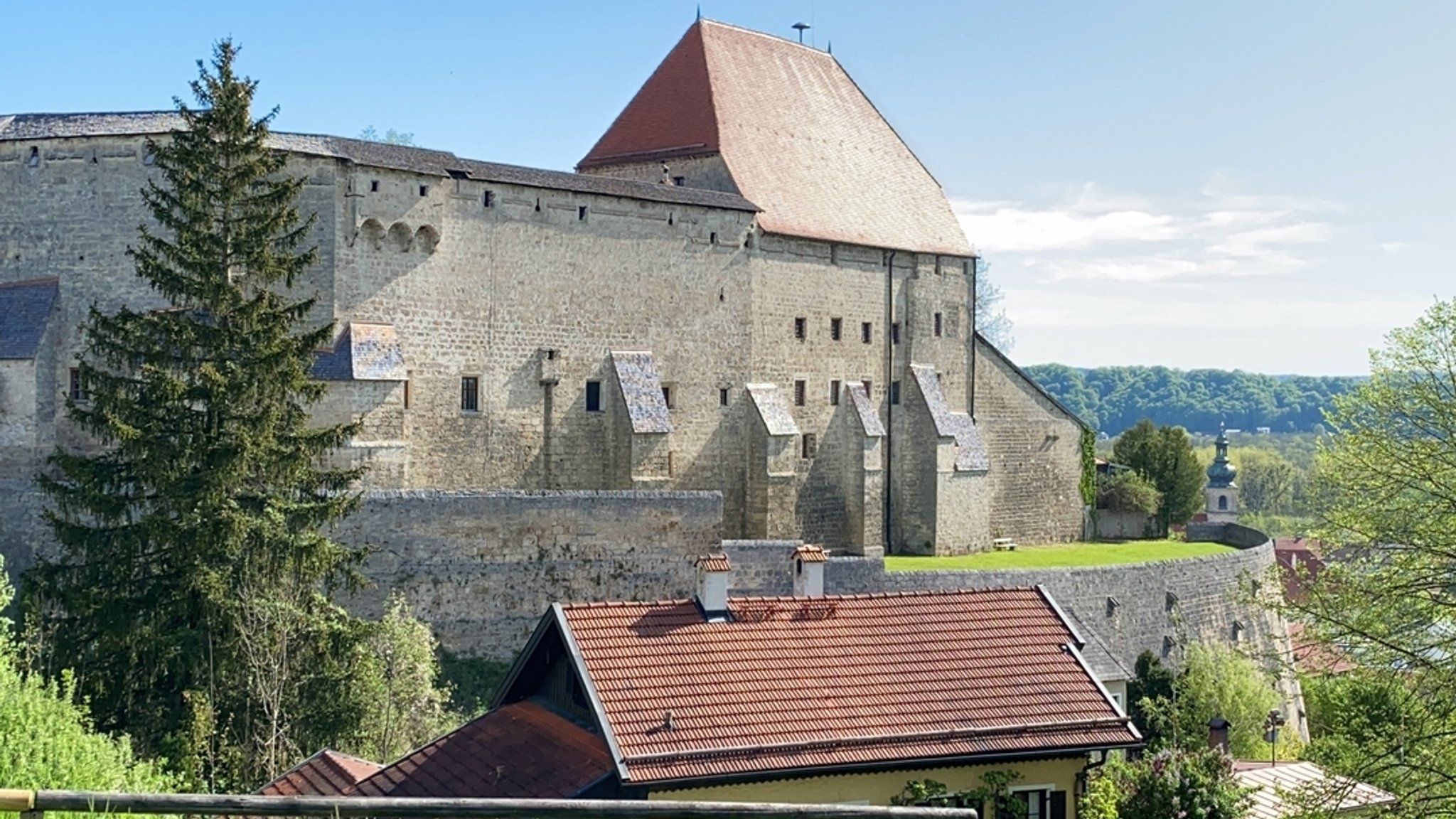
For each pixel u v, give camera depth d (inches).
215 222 1959.9
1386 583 1531.7
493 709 1380.4
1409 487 1558.8
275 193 1982.0
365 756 1775.3
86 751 1212.5
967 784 1270.9
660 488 2657.5
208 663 1776.6
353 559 1958.7
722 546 2370.8
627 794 1148.5
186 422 1887.3
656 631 1314.0
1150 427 4623.5
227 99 1959.9
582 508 2253.9
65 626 1839.3
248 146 1972.2
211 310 1924.2
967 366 3410.4
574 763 1195.9
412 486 2413.9
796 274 2992.1
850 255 3110.2
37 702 1236.5
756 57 3260.3
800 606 1390.3
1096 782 1370.6
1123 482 4089.6
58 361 2237.9
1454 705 1433.3
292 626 1815.9
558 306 2598.4
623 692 1236.5
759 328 2915.8
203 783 1612.9
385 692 1838.1
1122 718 1332.4
